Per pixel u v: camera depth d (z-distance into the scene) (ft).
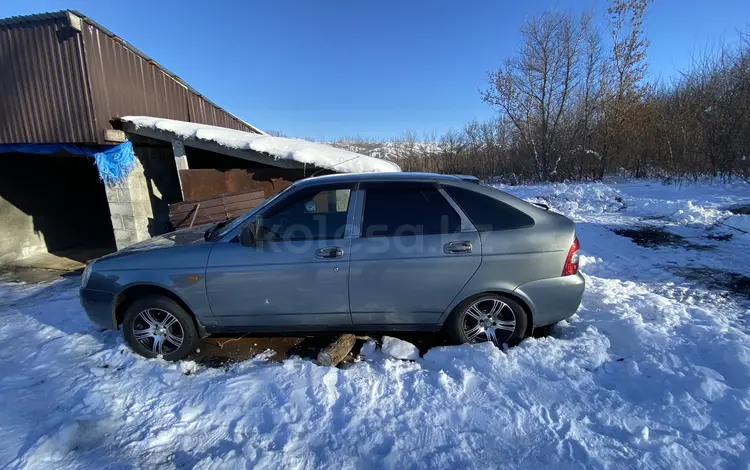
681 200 35.63
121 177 25.18
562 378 10.00
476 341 11.76
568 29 64.23
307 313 11.53
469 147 85.51
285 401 9.63
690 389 9.18
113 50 24.39
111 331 14.25
